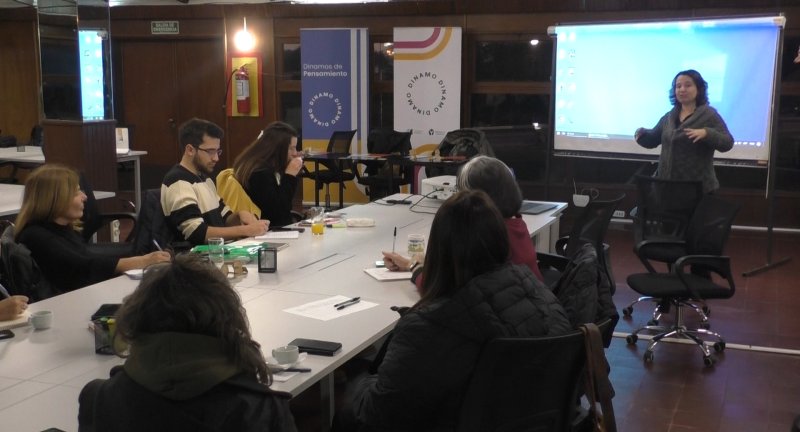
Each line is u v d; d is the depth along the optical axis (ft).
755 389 12.91
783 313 17.35
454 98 29.12
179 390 4.53
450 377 6.12
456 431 6.22
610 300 8.54
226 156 34.04
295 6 31.30
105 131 22.40
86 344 7.73
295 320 8.52
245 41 32.48
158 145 35.50
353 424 7.19
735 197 27.22
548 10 28.50
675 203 16.17
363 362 8.89
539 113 29.78
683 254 15.81
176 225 13.09
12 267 10.11
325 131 30.68
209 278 4.83
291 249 12.31
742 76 21.02
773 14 20.40
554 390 6.64
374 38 30.99
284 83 32.45
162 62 34.60
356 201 31.27
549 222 14.83
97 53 21.90
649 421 11.69
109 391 4.70
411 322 6.23
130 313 4.73
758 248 24.11
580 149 23.95
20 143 38.17
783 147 26.63
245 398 4.67
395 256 10.76
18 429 5.77
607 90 23.20
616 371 13.73
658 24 21.97
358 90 30.27
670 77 22.20
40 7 21.42
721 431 11.34
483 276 6.36
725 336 15.70
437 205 16.84
